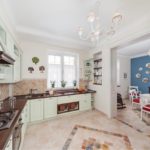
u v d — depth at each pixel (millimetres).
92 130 2789
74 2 1944
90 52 4672
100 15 2334
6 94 2824
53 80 4281
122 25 2777
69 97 3816
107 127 2941
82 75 4789
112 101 3596
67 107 3807
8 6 2002
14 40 2572
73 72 4734
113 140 2354
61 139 2422
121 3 1962
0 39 1596
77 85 4734
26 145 2221
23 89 3572
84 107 4156
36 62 3764
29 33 3107
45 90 3928
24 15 2377
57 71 4375
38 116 3248
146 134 2592
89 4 1994
